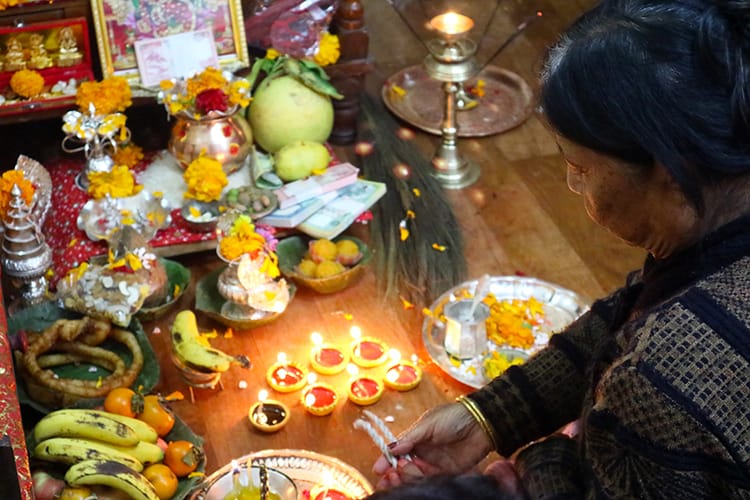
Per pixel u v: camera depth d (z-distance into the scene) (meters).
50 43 2.74
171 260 2.58
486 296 2.43
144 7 2.75
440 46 2.85
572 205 2.87
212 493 1.85
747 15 0.98
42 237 2.36
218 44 2.84
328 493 1.95
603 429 1.13
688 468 1.05
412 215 2.75
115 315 2.20
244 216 2.34
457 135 3.02
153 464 1.95
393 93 3.35
